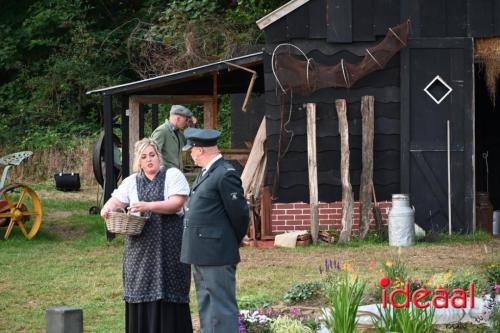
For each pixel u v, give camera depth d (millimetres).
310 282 10594
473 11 15852
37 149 27219
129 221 8086
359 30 15750
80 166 25984
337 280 10289
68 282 12352
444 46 15805
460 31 15867
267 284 11977
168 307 8234
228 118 27984
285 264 13484
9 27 33938
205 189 8070
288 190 15750
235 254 8125
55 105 31688
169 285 8219
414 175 15867
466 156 15859
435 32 15844
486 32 15852
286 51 15719
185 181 8375
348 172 15562
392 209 15109
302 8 15711
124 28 32875
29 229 17250
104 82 31531
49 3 33812
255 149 16047
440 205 15867
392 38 15617
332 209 15773
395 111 15867
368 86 15805
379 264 13211
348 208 15445
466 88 15859
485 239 15516
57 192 23594
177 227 8289
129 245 8289
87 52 32031
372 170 15648
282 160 15734
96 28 33562
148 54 27984
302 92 15656
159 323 8242
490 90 16156
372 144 15633
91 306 10930
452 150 15859
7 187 15969
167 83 15992
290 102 15703
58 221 18328
